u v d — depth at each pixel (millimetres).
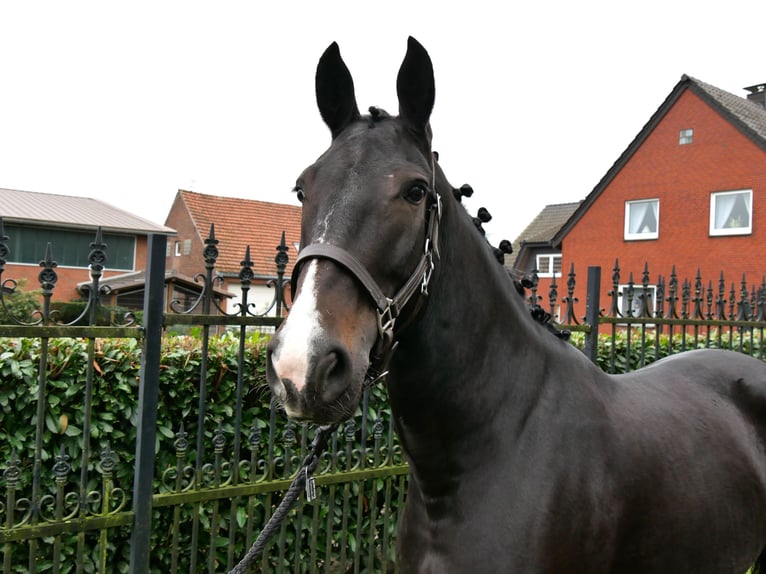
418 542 1789
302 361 1213
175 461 3119
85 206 27578
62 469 2502
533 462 1679
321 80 1661
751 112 18844
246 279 2828
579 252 21250
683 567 1940
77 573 2564
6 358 2650
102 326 2482
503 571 1571
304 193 1524
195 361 3072
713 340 5520
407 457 1767
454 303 1643
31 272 22531
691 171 18516
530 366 1802
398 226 1419
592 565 1715
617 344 4887
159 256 2582
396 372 1646
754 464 2238
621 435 1857
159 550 3053
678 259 18734
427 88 1545
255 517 3295
